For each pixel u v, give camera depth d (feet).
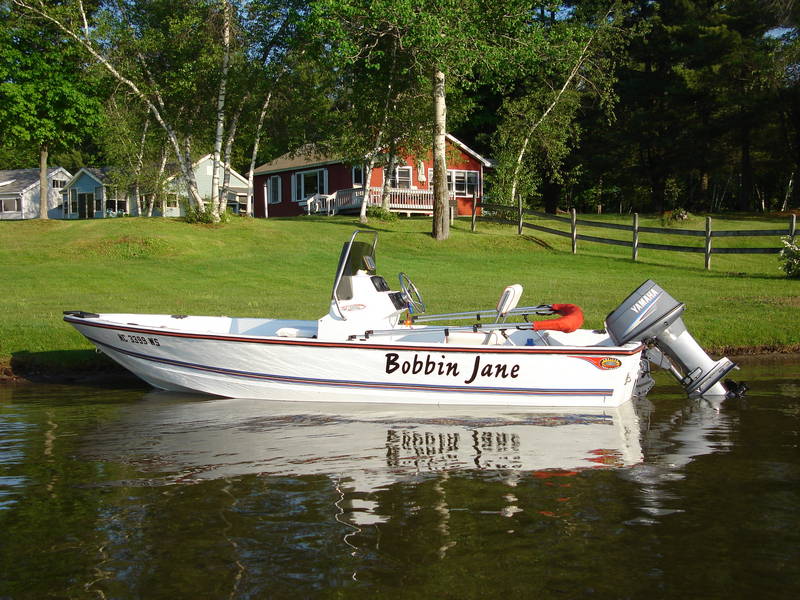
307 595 11.73
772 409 25.71
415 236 85.97
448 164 137.39
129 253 72.38
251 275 62.13
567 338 30.81
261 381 28.99
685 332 27.81
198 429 23.43
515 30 81.15
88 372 35.68
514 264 71.67
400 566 12.69
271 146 103.65
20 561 13.00
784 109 139.23
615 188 192.75
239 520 14.82
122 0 86.33
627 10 150.20
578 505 15.61
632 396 28.84
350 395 28.30
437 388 27.63
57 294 52.70
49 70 98.48
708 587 11.92
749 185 153.89
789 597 11.59
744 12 144.15
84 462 19.24
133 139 129.59
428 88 90.12
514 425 23.90
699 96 148.15
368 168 101.09
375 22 75.20
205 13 83.56
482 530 14.24
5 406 27.78
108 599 11.64
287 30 86.33
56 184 196.95
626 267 71.10
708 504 15.62
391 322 30.30
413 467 18.60
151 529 14.39
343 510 15.37
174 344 29.55
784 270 64.95
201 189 165.58
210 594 11.78
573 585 12.00
